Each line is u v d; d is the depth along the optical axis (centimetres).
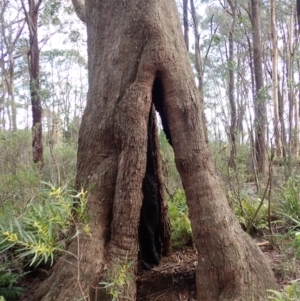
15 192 591
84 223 305
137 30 362
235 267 322
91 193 346
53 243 280
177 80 353
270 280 331
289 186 612
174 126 347
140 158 341
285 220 536
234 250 327
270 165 511
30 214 442
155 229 436
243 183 680
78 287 313
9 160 802
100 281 316
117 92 357
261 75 1498
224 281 322
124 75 359
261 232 533
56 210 310
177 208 575
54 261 418
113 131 351
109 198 347
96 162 356
